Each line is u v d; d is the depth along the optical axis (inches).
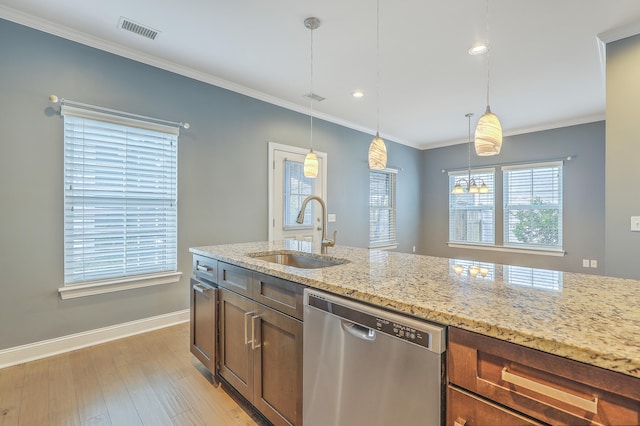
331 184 185.8
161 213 118.3
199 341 84.1
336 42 103.9
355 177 201.6
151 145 115.6
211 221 131.8
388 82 134.6
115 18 91.7
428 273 55.8
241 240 141.8
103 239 105.7
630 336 28.5
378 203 220.1
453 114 177.9
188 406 71.4
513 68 120.9
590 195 180.9
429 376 35.3
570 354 27.0
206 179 130.3
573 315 34.1
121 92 108.2
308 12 88.4
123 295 109.8
